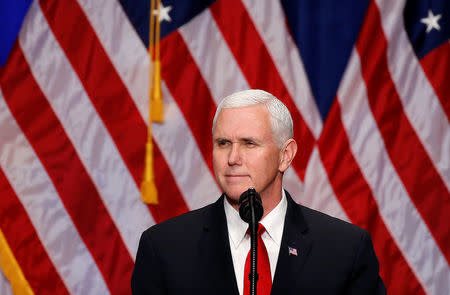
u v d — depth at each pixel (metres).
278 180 7.09
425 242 13.88
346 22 14.21
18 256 13.43
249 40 13.97
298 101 13.91
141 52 13.80
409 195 13.82
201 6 14.02
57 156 13.56
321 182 13.62
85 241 13.55
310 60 14.16
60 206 13.53
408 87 14.04
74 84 13.65
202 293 6.83
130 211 13.61
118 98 13.66
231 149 6.61
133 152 13.62
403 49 14.09
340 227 7.43
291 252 6.92
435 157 13.90
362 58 13.99
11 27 13.51
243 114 6.62
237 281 6.88
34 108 13.57
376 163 13.80
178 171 13.67
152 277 7.19
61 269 13.50
